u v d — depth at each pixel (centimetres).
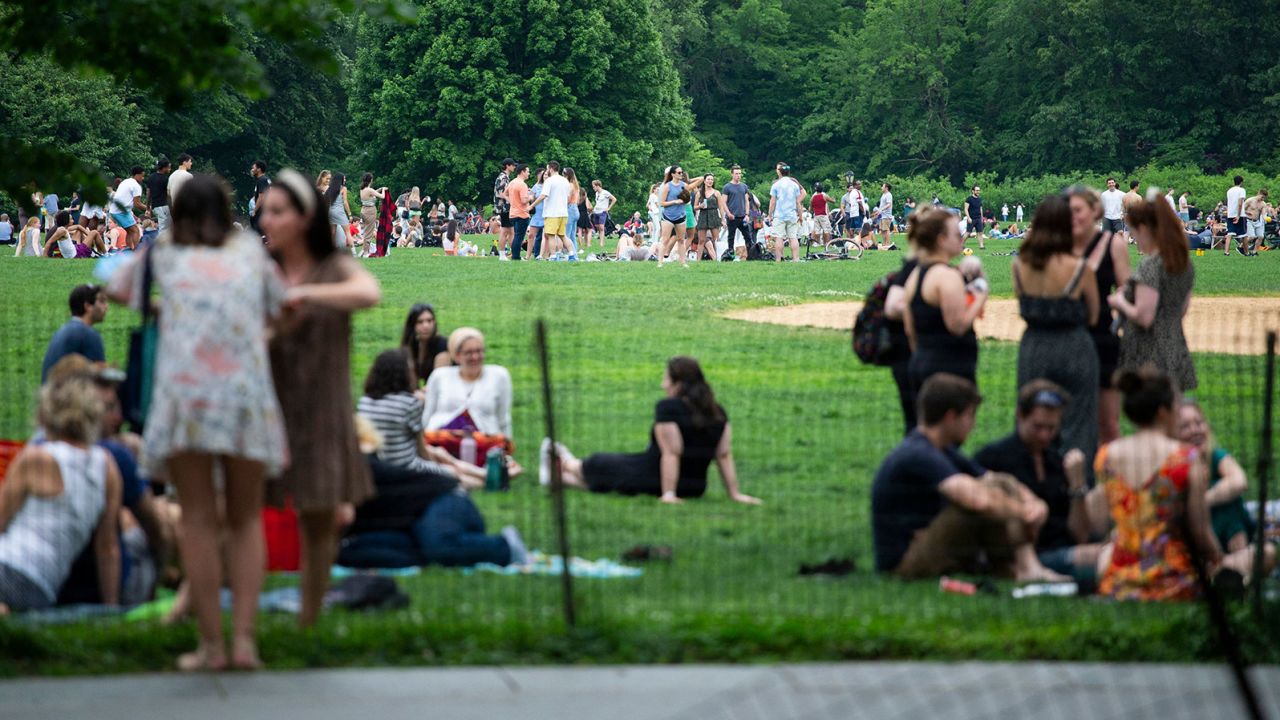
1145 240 2077
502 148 14562
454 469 2188
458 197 14650
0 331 3400
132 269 1311
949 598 1588
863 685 1304
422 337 2539
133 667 1318
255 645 1334
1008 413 2620
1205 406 2708
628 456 2156
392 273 5222
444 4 14450
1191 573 1577
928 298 1930
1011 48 19075
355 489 1373
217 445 1245
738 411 2684
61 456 1500
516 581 1616
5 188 1600
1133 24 18288
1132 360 2089
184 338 1254
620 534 1895
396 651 1365
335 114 16425
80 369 1553
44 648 1319
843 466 2317
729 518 1997
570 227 6688
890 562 1703
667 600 1550
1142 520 1599
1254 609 1491
